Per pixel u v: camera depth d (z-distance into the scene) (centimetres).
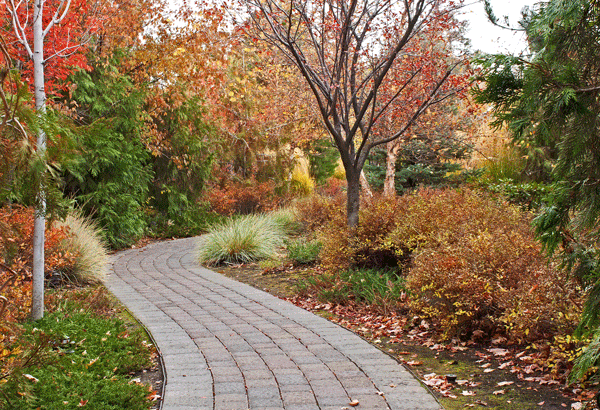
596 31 238
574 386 391
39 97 558
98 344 491
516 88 242
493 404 370
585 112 229
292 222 1456
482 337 530
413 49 906
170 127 1590
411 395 381
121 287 829
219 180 1988
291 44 765
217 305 702
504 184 954
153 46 1261
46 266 747
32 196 310
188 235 1612
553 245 261
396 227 830
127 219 1308
